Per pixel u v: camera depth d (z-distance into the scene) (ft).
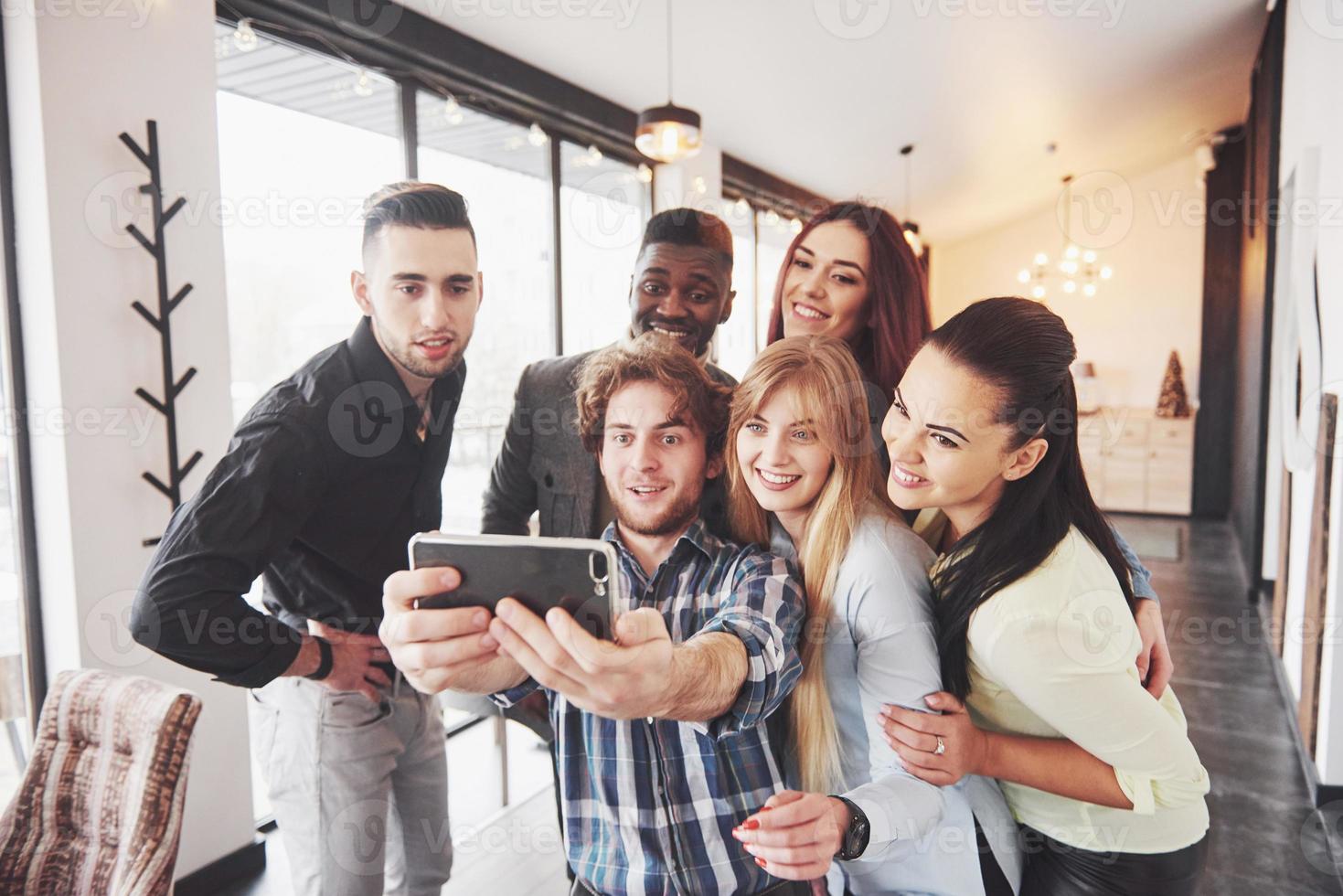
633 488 3.28
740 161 9.78
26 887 4.01
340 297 6.98
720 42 8.39
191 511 3.84
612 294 7.84
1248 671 10.35
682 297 4.06
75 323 5.66
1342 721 7.11
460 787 7.77
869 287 3.47
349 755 4.42
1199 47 10.98
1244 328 14.98
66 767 4.14
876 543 2.99
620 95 9.99
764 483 3.09
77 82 5.57
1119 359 19.08
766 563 3.04
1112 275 18.92
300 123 7.35
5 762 6.08
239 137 6.98
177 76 6.07
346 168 7.67
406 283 4.33
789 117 9.07
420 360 4.40
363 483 4.33
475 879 6.22
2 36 5.54
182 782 3.88
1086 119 9.73
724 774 3.05
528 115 9.45
